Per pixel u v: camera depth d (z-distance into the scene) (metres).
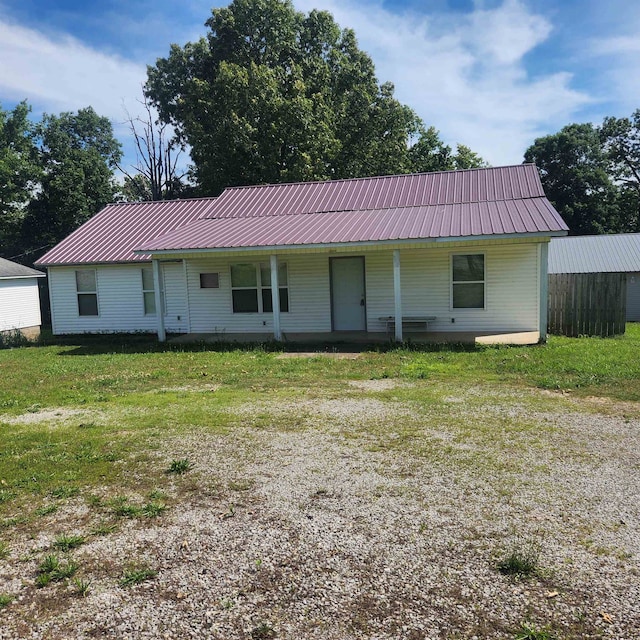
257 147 28.42
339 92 32.47
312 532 3.78
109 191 43.25
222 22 31.86
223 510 4.17
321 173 28.81
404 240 11.94
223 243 13.30
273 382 9.09
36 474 4.99
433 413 6.78
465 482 4.55
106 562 3.48
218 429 6.32
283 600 3.04
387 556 3.44
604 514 3.93
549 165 49.91
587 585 3.09
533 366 9.46
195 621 2.88
